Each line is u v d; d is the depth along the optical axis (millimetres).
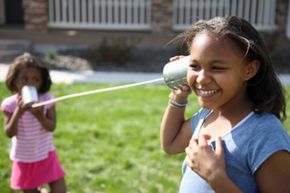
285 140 1567
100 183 4309
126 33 12281
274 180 1556
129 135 5531
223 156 1577
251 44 1558
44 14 12172
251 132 1587
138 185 4262
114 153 5000
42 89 3477
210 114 1821
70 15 12539
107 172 4551
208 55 1557
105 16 12711
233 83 1577
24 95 3184
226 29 1565
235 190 1534
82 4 12648
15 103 3449
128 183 4305
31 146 3520
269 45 10812
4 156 4871
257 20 12461
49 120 3475
